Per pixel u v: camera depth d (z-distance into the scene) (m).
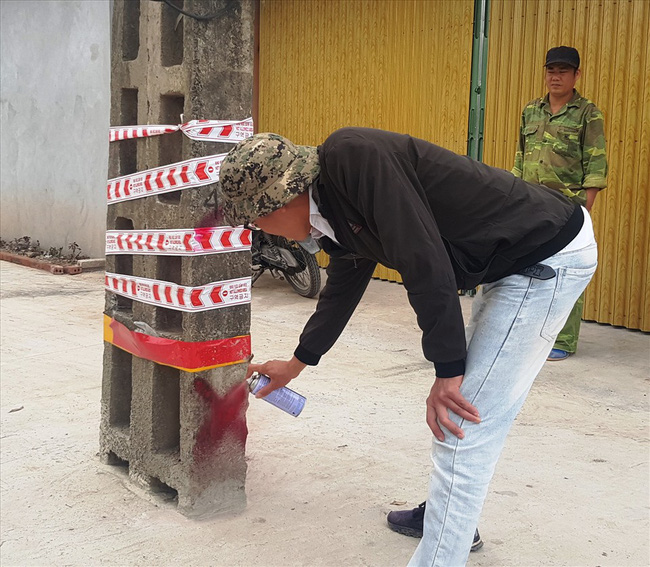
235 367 3.17
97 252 9.65
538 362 2.38
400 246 2.06
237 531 3.06
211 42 2.99
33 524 3.10
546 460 3.77
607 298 6.47
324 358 5.51
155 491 3.37
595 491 3.44
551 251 2.27
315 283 7.42
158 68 3.17
